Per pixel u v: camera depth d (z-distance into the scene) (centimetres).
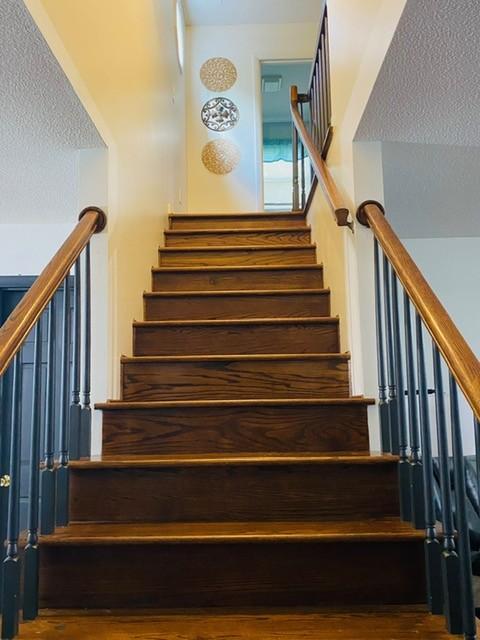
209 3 555
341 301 267
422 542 169
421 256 397
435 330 144
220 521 190
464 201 316
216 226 408
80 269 215
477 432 123
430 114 212
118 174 253
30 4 154
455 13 156
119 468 192
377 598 169
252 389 254
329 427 220
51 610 166
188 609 167
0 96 194
